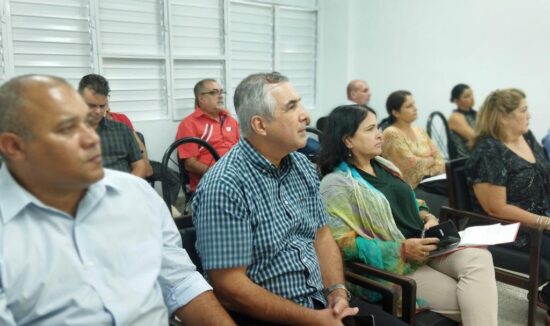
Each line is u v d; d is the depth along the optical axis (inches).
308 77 206.4
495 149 81.4
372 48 198.4
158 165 131.0
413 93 190.5
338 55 204.1
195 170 126.3
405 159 118.6
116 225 40.8
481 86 172.2
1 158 34.9
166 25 149.3
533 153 90.4
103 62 138.6
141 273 41.6
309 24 200.7
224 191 47.4
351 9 200.5
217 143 134.6
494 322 62.3
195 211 49.9
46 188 35.9
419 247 63.3
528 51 159.2
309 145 114.7
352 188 65.3
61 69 130.8
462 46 173.9
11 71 122.0
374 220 64.9
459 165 87.1
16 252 35.0
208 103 134.3
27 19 123.0
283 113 49.5
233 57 173.9
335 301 51.2
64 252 37.0
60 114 33.2
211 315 44.5
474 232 69.9
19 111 32.9
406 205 71.4
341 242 63.4
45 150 33.3
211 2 161.8
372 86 201.9
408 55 188.9
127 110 146.6
